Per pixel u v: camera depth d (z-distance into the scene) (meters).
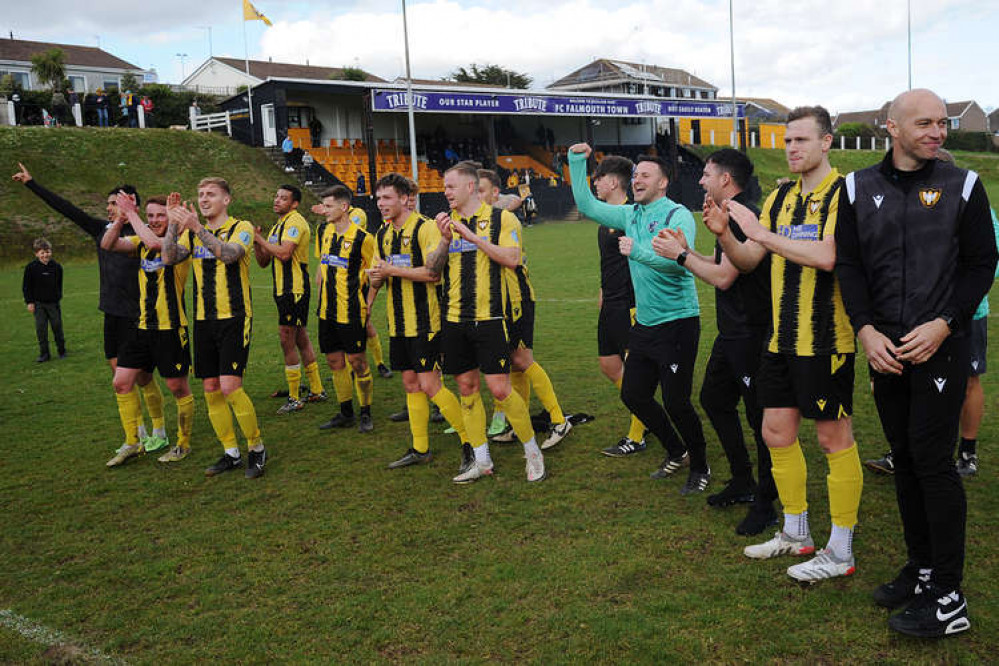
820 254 2.86
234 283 4.71
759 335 3.64
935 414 2.64
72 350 9.58
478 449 4.57
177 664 2.73
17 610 3.17
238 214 24.34
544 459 4.89
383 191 4.67
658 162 4.09
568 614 2.93
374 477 4.70
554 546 3.55
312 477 4.75
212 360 4.80
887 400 2.83
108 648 2.85
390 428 5.85
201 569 3.49
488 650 2.72
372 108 28.22
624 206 4.41
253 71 51.09
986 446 4.61
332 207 5.53
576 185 4.66
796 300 3.05
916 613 2.69
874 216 2.68
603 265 5.11
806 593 3.02
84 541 3.88
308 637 2.87
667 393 4.09
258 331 10.37
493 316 4.32
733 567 3.28
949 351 2.62
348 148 32.34
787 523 3.36
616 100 35.41
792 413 3.21
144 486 4.70
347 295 5.59
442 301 4.49
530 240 23.41
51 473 4.98
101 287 5.52
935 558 2.68
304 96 32.03
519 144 40.19
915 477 2.83
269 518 4.09
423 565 3.43
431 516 4.01
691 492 4.16
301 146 30.72
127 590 3.32
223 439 4.94
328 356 5.79
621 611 2.93
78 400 7.04
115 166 24.44
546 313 10.76
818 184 3.07
